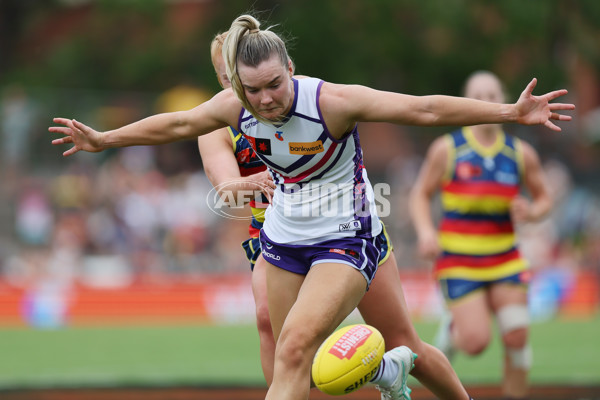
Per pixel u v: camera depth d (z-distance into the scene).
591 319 49.38
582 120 88.94
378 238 15.19
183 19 92.12
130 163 58.94
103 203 57.28
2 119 57.97
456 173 24.58
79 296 49.41
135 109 60.72
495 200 24.27
